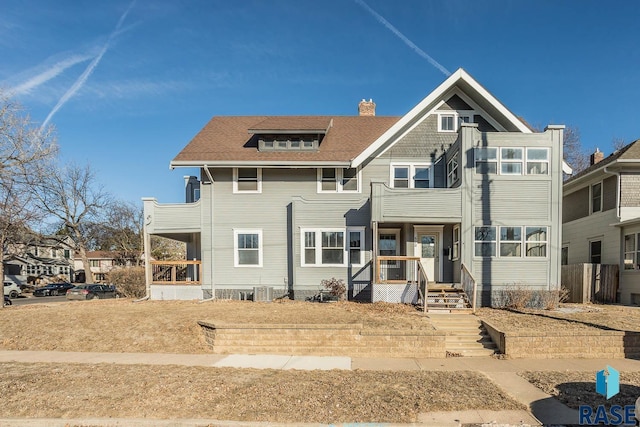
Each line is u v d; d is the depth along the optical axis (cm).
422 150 1739
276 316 1188
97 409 612
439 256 1673
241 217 1733
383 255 1720
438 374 805
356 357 977
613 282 1684
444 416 584
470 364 908
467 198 1505
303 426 556
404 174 1734
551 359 955
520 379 776
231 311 1296
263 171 1741
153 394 666
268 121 1984
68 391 685
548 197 1506
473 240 1496
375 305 1404
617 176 1739
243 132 1961
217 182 1742
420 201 1512
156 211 1752
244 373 801
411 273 1636
